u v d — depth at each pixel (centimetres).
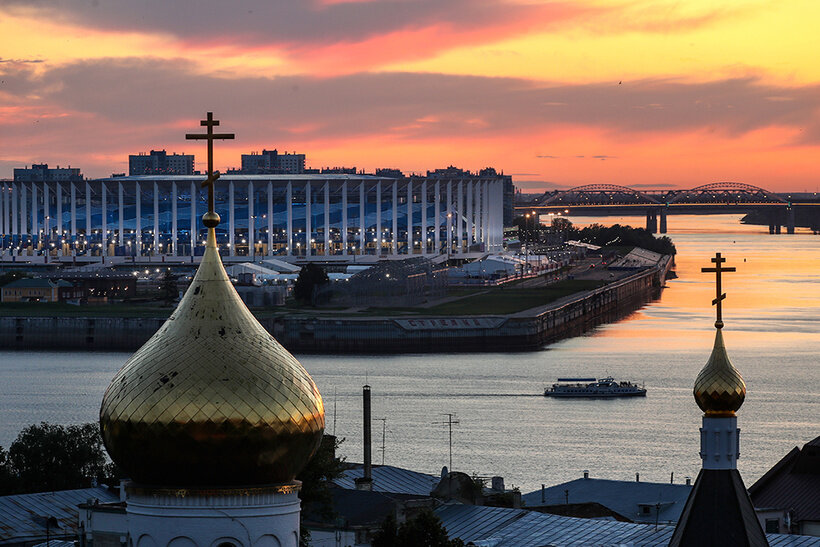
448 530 14312
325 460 14038
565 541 13625
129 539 7512
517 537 14000
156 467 7425
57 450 19600
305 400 7525
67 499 15950
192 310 7581
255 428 7375
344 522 13875
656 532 13650
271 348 7588
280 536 7512
